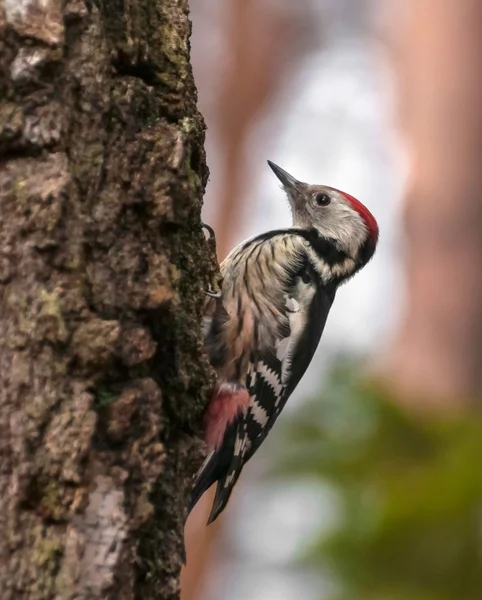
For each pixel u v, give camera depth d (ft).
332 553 44.86
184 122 22.94
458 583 43.47
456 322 71.10
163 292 20.75
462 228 72.02
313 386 49.78
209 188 68.90
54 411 19.08
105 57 20.65
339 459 47.67
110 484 19.17
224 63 71.97
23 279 19.35
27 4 19.79
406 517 43.88
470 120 73.00
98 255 20.27
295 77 76.02
